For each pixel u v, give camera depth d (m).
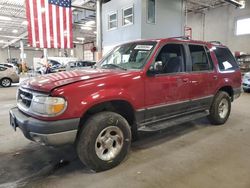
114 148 2.70
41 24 8.08
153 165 2.77
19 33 25.44
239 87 4.69
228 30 16.14
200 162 2.85
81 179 2.47
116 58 3.53
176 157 2.99
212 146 3.38
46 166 2.78
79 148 2.49
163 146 3.37
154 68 2.98
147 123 3.06
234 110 5.87
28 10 7.84
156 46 3.12
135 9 11.67
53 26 8.29
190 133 3.96
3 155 3.09
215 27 17.09
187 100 3.53
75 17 17.95
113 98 2.56
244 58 14.22
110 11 13.50
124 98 2.67
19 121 2.47
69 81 2.40
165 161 2.88
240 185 2.32
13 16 16.39
